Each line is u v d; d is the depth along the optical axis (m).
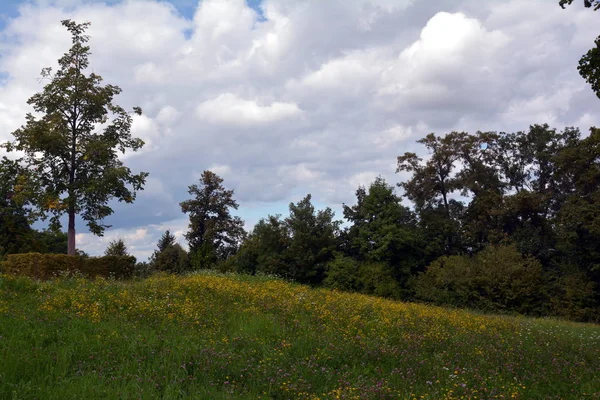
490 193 47.81
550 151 50.78
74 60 32.81
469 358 9.98
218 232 61.34
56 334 9.30
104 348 8.66
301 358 9.12
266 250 48.78
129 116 34.03
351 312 14.59
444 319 15.88
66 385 6.66
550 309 36.69
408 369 8.77
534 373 8.96
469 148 52.28
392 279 43.81
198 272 27.22
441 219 50.59
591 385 8.38
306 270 46.78
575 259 40.09
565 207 39.69
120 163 32.88
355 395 7.16
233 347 9.55
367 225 47.31
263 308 14.04
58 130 31.05
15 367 7.06
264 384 7.53
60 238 62.06
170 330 10.65
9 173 31.12
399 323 13.56
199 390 6.99
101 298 13.81
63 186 31.36
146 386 6.84
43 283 15.82
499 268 37.59
